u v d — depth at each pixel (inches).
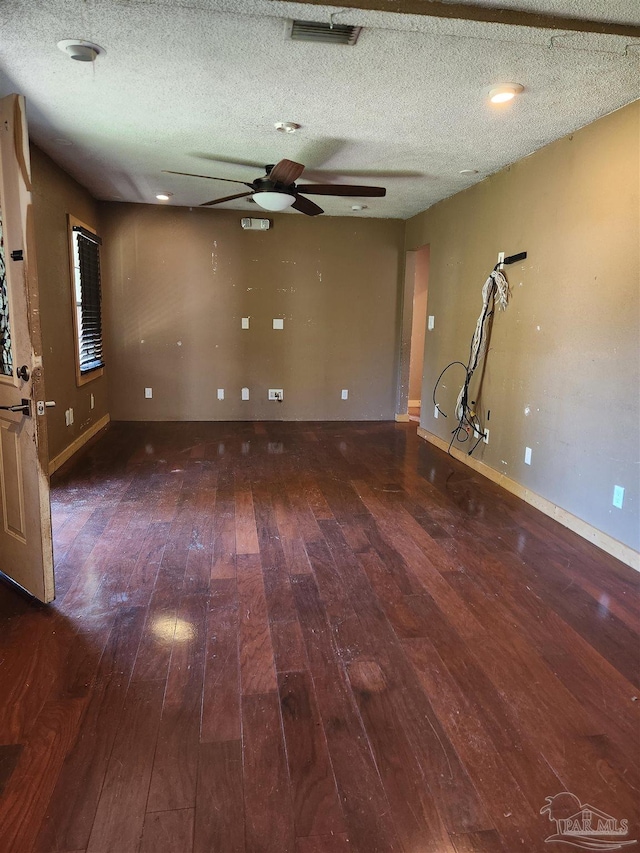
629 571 110.2
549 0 78.0
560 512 135.7
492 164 159.3
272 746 64.2
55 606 93.4
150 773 60.1
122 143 147.4
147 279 237.0
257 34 87.4
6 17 82.8
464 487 163.0
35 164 151.3
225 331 247.0
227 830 53.7
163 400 248.1
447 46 89.9
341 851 51.9
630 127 111.3
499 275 163.5
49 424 164.2
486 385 174.9
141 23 84.4
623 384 114.5
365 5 78.1
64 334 177.6
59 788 57.9
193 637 85.4
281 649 82.9
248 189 199.2
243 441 214.8
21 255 82.1
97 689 73.1
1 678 74.9
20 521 95.2
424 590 101.4
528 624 90.9
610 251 117.4
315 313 252.2
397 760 62.7
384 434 234.8
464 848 52.6
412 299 256.1
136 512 136.6
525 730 67.8
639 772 61.9
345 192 158.4
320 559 113.2
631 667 80.3
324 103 116.7
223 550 116.3
